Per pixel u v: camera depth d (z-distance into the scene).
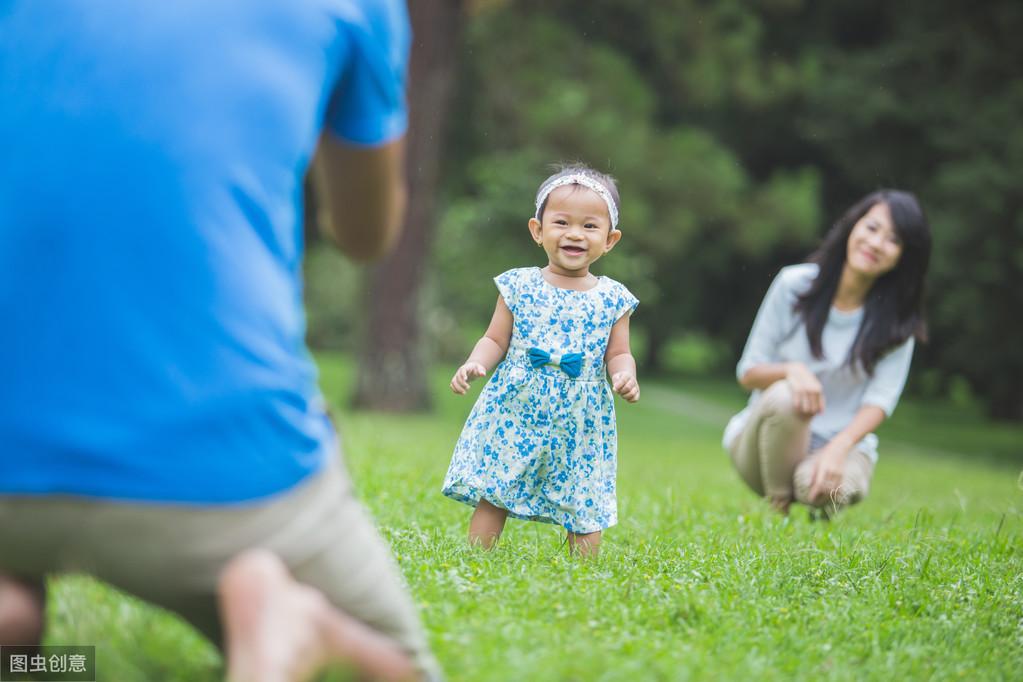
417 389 27.45
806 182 34.81
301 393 3.27
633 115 30.95
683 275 46.72
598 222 6.43
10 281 3.05
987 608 5.68
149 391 3.03
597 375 6.44
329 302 46.09
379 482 8.78
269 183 3.22
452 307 39.88
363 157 3.54
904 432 37.78
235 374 3.09
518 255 34.56
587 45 30.98
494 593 4.75
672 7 31.00
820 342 9.08
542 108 29.42
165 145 3.10
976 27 32.78
